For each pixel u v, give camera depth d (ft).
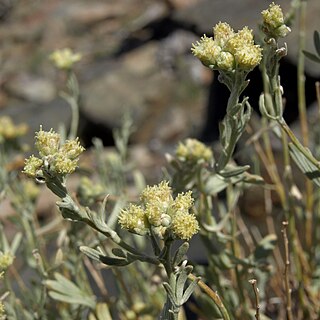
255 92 3.74
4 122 1.65
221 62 1.02
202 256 2.06
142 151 5.49
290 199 1.43
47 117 5.88
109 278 2.11
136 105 5.96
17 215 1.62
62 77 7.63
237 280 1.36
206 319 1.43
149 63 6.49
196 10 4.87
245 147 1.44
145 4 8.70
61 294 1.29
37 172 0.96
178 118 5.91
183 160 1.28
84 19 8.79
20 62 8.34
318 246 1.62
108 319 1.29
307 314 1.42
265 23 1.06
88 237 1.42
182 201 0.95
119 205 1.19
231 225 1.39
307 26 3.63
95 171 1.69
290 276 1.49
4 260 1.18
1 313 1.05
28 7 9.48
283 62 3.72
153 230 0.96
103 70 6.54
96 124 5.91
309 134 2.14
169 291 0.95
